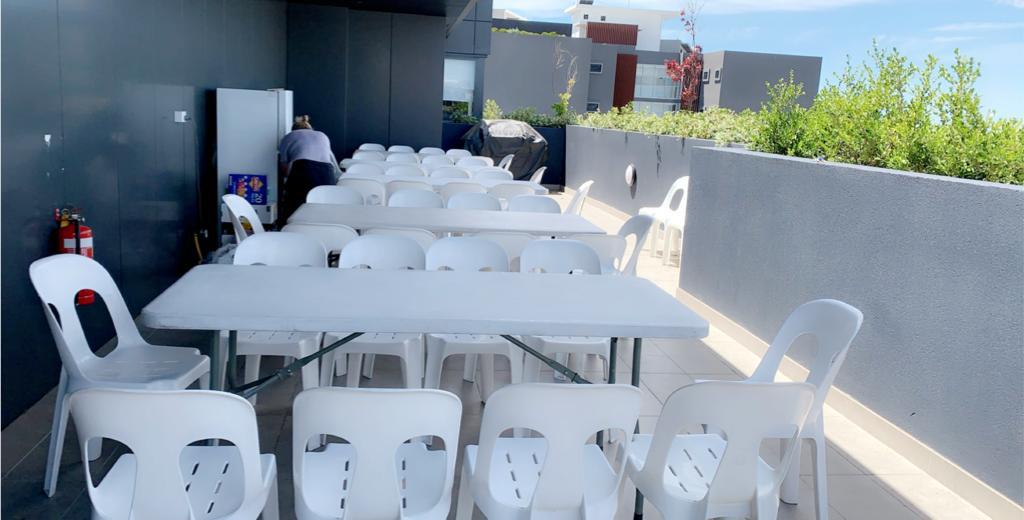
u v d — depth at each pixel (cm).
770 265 505
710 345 538
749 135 668
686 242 640
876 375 398
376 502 204
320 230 434
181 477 199
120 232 501
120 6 495
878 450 383
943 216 354
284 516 299
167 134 610
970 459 334
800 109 551
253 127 754
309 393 194
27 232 367
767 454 372
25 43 361
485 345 362
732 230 559
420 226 480
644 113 1159
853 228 420
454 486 325
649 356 511
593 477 244
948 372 348
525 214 543
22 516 290
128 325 331
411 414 197
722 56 3600
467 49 1531
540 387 204
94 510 206
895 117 452
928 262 363
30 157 368
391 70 1198
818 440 290
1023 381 307
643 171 1023
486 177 830
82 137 434
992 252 325
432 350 364
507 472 244
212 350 286
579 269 404
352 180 700
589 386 205
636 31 5144
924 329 364
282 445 356
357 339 352
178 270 654
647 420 407
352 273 342
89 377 297
